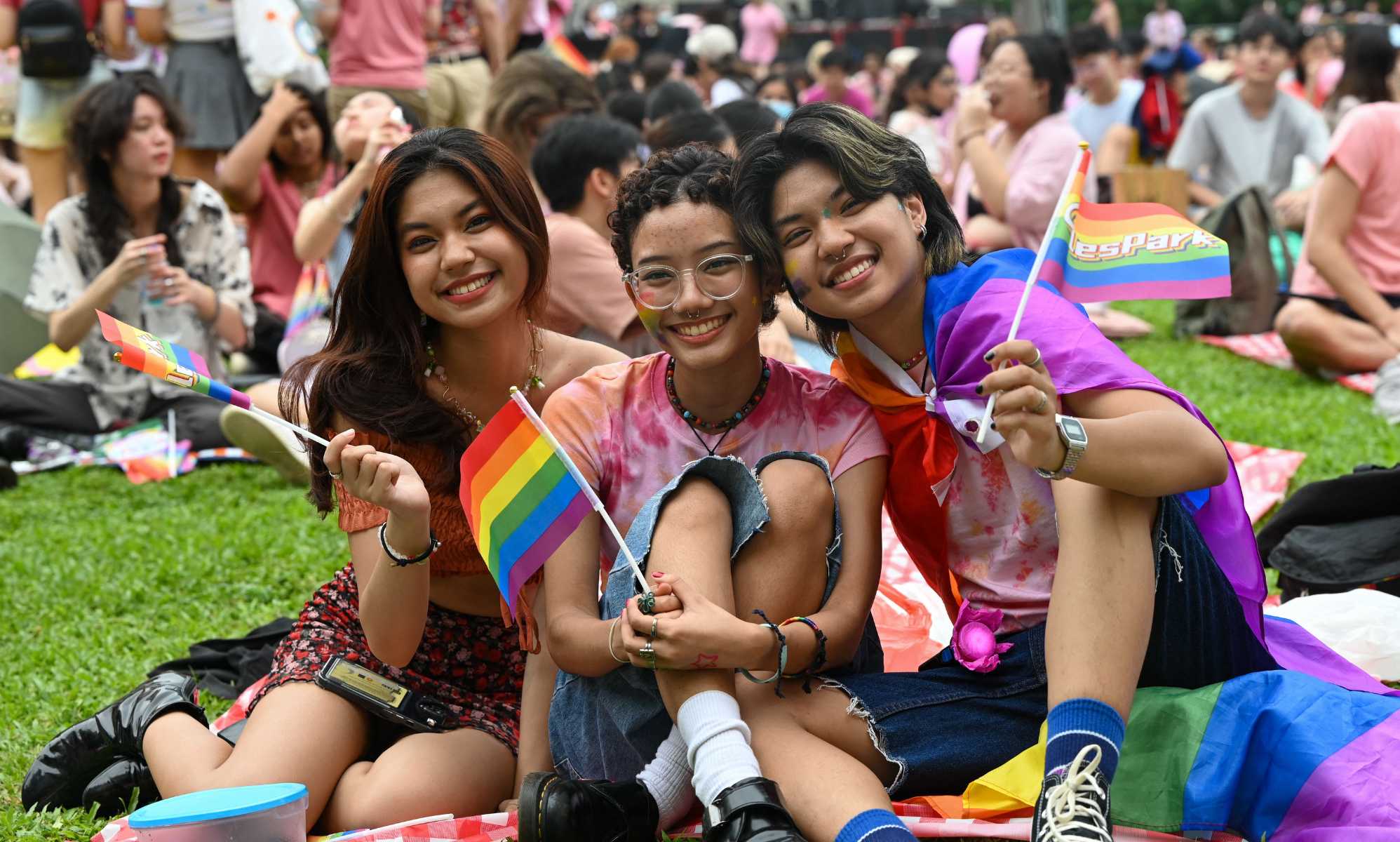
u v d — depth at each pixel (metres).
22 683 3.97
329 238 6.33
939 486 2.90
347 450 2.71
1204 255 2.82
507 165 3.04
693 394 2.96
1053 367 2.66
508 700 3.19
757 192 2.83
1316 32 14.95
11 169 10.12
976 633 2.84
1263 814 2.58
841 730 2.73
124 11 9.03
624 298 4.79
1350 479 3.95
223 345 7.10
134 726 3.02
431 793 2.83
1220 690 2.66
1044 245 2.66
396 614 2.86
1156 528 2.66
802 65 17.00
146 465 6.49
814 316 2.98
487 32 9.84
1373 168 6.93
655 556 2.71
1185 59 11.59
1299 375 7.37
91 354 6.82
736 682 2.78
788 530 2.74
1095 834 2.33
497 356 3.14
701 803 2.80
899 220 2.81
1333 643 3.47
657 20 23.22
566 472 2.73
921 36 22.83
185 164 8.77
